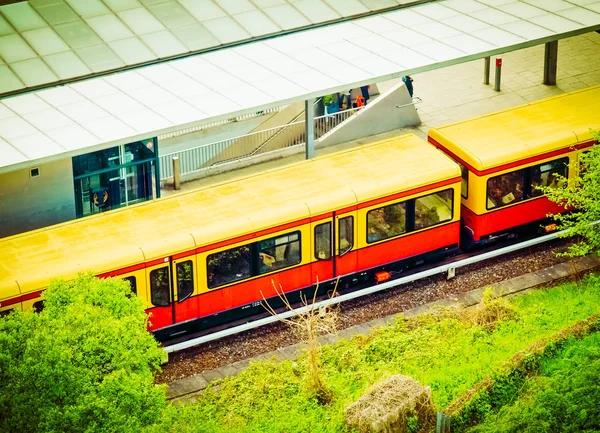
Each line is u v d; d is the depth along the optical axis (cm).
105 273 3831
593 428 3153
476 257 4406
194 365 3947
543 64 5950
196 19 5200
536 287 4334
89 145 4306
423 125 5484
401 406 3400
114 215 4075
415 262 4409
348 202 4156
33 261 3828
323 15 5288
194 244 3947
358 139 5400
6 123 4438
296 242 4128
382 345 3906
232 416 3603
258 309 4175
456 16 5281
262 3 5350
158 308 3962
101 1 5253
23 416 2998
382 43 5059
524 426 3222
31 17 5091
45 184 4516
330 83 4734
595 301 4081
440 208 4356
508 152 4391
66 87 4716
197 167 5131
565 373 3434
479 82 5838
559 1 5362
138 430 3083
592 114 4647
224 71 4856
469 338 3912
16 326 3150
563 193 4175
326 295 4284
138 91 4697
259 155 5225
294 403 3628
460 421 3419
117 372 3069
